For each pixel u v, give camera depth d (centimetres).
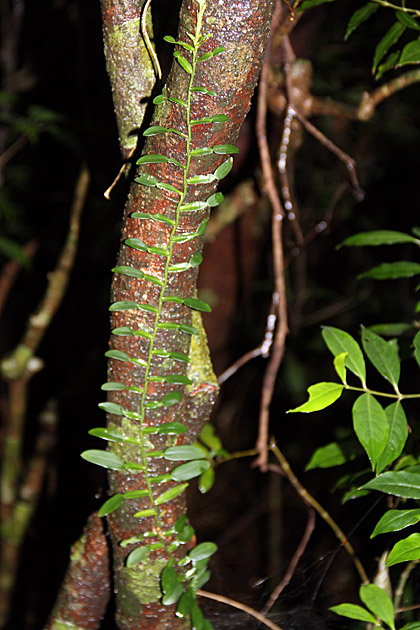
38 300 332
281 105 212
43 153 313
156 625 154
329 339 151
